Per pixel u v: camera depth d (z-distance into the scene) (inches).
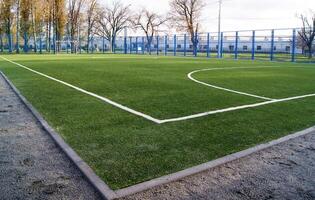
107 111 264.2
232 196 126.3
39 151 173.0
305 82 498.6
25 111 269.7
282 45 1744.6
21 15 2105.1
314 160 165.2
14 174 143.8
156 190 129.4
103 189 127.7
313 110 282.8
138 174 142.4
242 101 318.3
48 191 128.6
